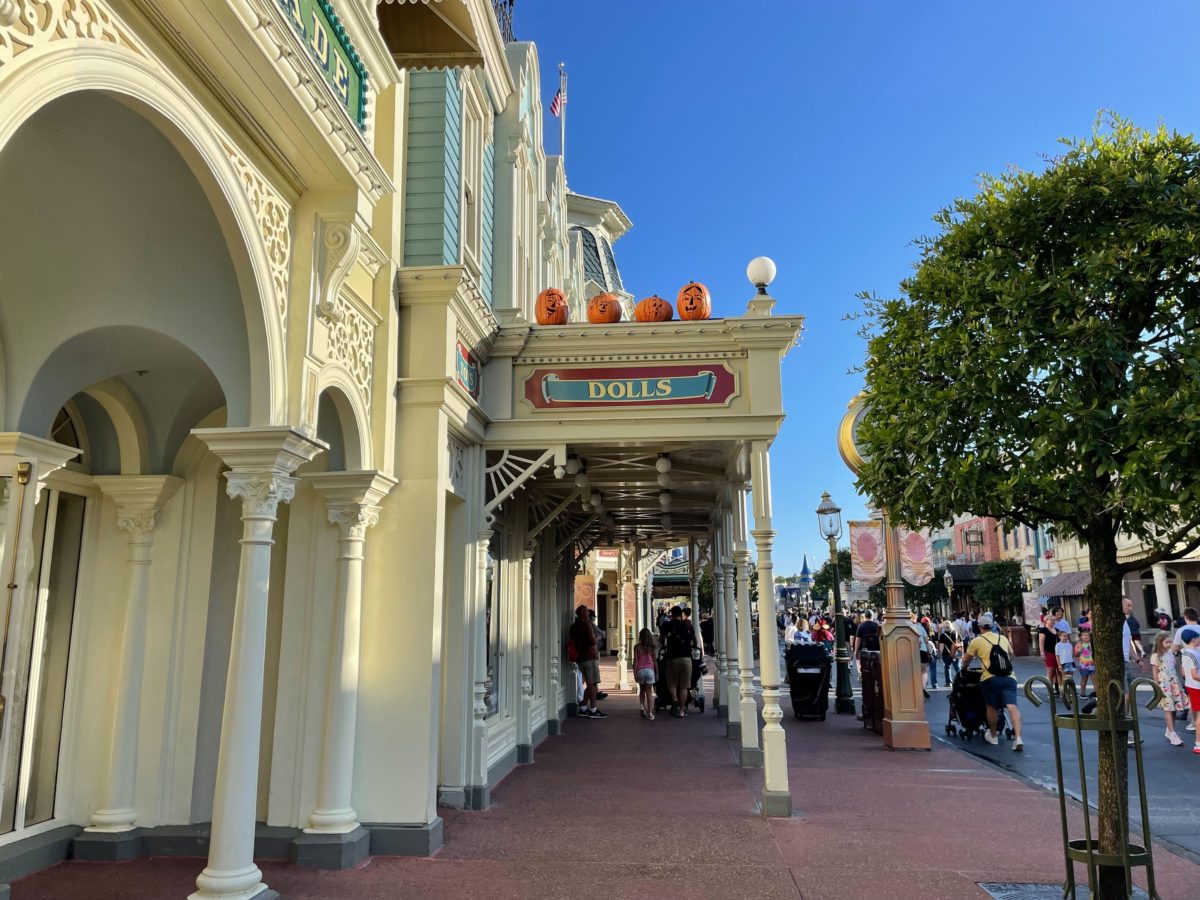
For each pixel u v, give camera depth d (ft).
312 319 17.46
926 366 16.49
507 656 33.40
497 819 23.89
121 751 20.11
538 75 45.44
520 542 35.24
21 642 18.49
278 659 22.00
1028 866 19.24
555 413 27.45
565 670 50.60
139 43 12.25
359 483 20.79
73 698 20.12
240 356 16.26
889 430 16.98
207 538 21.57
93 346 16.83
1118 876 15.01
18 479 15.06
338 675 20.49
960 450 15.79
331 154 16.43
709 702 56.80
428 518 22.21
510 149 38.19
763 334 26.99
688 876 18.62
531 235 43.98
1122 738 15.31
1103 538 16.02
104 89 11.25
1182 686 40.83
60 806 19.72
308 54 14.56
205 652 21.16
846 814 24.45
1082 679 56.95
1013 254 16.21
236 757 15.89
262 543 16.34
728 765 32.48
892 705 37.01
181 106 12.97
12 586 14.67
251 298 15.80
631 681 67.97
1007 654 37.58
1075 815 24.52
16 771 18.42
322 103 15.35
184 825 20.34
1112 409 13.62
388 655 21.52
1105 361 14.43
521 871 19.04
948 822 23.49
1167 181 15.11
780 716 24.76
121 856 19.39
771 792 24.18
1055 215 15.90
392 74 19.38
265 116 15.15
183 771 20.59
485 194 35.14
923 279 16.89
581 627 49.08
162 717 20.56
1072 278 15.43
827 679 47.85
